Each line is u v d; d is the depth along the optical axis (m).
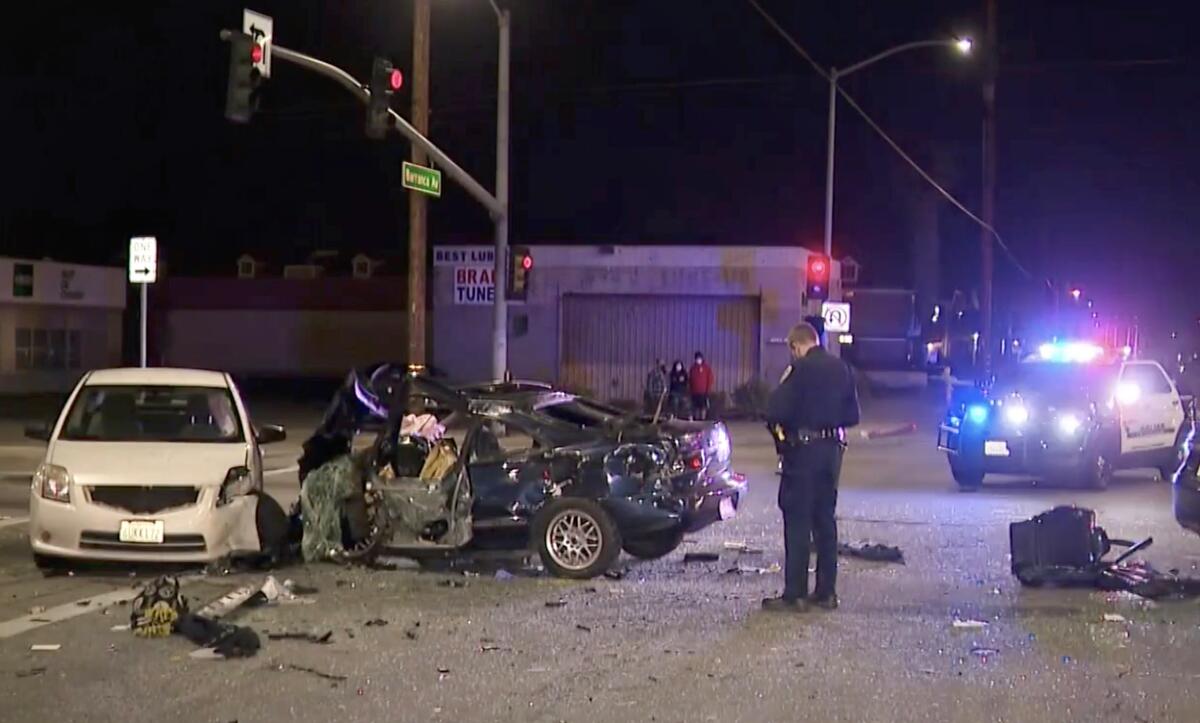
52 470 11.63
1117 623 9.88
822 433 10.20
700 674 8.30
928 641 9.25
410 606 10.44
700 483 12.03
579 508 11.66
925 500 18.09
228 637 8.89
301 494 12.53
